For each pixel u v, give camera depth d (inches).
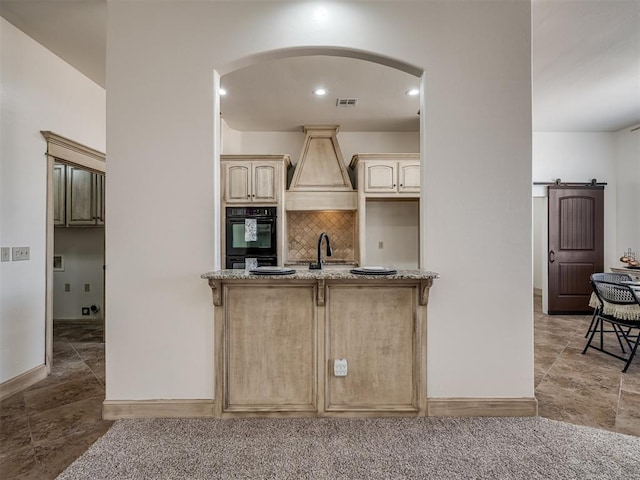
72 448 72.5
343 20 88.3
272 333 86.2
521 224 87.8
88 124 130.8
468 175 87.7
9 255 99.9
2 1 89.8
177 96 87.4
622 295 117.0
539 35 105.5
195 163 87.1
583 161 200.7
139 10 87.1
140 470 65.3
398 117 173.8
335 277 81.6
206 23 87.6
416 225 195.0
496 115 88.0
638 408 89.3
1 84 97.7
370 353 86.3
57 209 171.6
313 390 85.8
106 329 86.4
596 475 63.9
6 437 76.7
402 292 86.6
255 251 168.9
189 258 86.7
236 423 82.1
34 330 107.3
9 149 100.1
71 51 113.4
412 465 66.7
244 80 134.4
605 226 199.6
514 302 87.4
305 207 175.0
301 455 69.7
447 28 88.4
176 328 86.5
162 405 85.4
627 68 126.7
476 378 87.0
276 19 88.0
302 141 195.2
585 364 120.9
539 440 75.0
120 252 86.5
